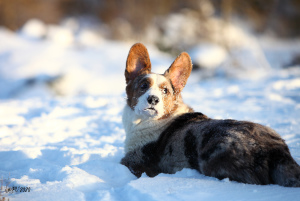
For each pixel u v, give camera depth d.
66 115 10.40
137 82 5.69
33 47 28.44
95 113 10.56
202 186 3.97
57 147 6.68
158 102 5.28
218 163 4.29
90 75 23.00
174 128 5.29
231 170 4.20
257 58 23.97
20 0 42.03
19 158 5.97
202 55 24.55
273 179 4.10
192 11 38.12
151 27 39.12
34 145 6.97
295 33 47.34
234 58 23.28
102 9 44.50
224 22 34.09
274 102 11.29
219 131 4.49
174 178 4.30
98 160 5.32
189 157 4.75
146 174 5.27
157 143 5.34
